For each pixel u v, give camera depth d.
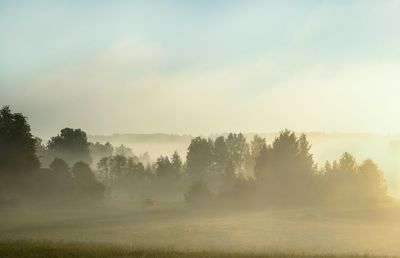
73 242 46.12
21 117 118.69
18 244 40.72
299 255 38.84
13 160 111.25
